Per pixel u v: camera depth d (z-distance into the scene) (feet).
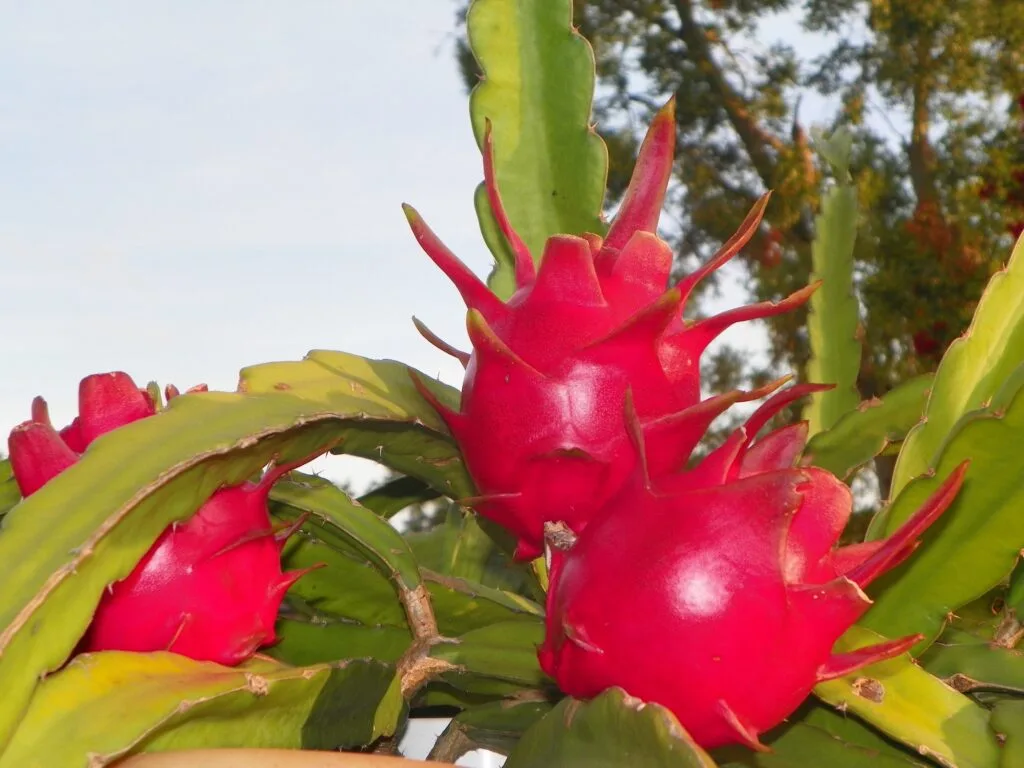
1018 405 2.10
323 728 2.13
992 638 2.49
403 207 2.12
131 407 2.14
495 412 2.02
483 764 2.74
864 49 19.27
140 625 2.01
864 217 15.70
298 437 2.14
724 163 19.92
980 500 2.18
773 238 18.01
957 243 15.40
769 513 1.83
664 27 20.01
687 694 1.83
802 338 16.40
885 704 2.03
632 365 2.01
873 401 2.61
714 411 1.98
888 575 2.23
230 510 2.08
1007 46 18.31
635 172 2.30
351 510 2.39
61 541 1.82
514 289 2.52
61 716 1.86
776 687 1.84
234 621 2.06
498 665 2.24
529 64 2.56
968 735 2.02
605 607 1.86
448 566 3.04
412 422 2.26
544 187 2.55
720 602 1.82
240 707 1.99
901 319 15.33
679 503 1.85
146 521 1.93
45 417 2.15
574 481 1.99
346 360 2.31
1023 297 2.40
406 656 2.30
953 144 18.28
